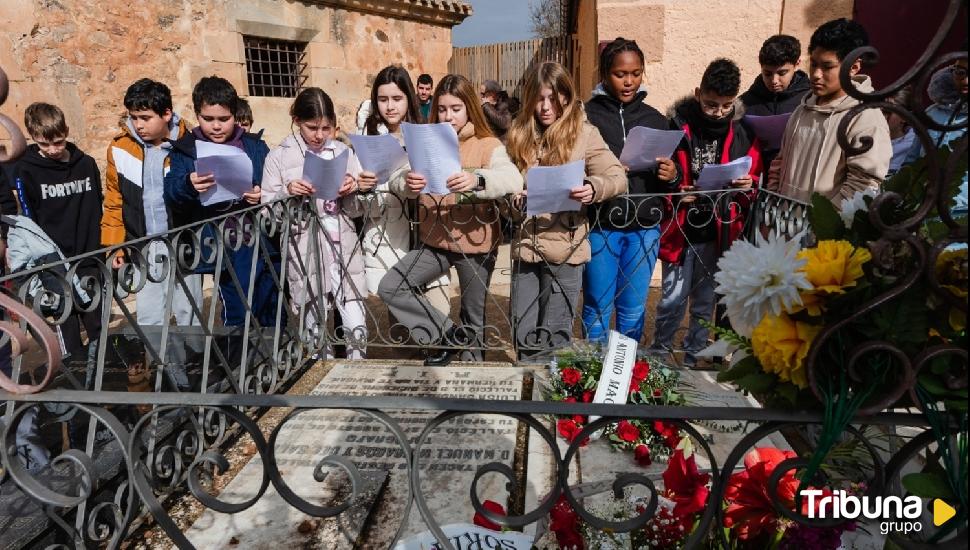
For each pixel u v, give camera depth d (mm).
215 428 2424
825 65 2672
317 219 3252
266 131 6887
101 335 1752
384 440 2420
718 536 1289
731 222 3199
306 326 3289
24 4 4816
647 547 1560
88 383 2521
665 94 4617
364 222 3420
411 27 8391
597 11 4676
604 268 3189
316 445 2406
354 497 1358
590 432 1174
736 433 2371
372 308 5047
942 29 857
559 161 2855
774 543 1298
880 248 939
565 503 1626
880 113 2600
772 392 1140
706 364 3504
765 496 1324
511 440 2398
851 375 1008
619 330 3375
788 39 3332
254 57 6910
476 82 11648
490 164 2924
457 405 1201
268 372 2842
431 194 2959
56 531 1793
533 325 3160
